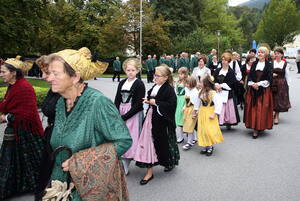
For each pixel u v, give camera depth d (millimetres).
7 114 3576
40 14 17547
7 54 16156
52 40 31125
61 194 1869
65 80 1876
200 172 4574
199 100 5629
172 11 44125
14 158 3607
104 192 1800
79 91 1965
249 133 6898
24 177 3668
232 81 6914
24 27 15758
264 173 4496
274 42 55875
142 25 33719
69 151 1853
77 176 1770
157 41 34250
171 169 4680
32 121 3605
